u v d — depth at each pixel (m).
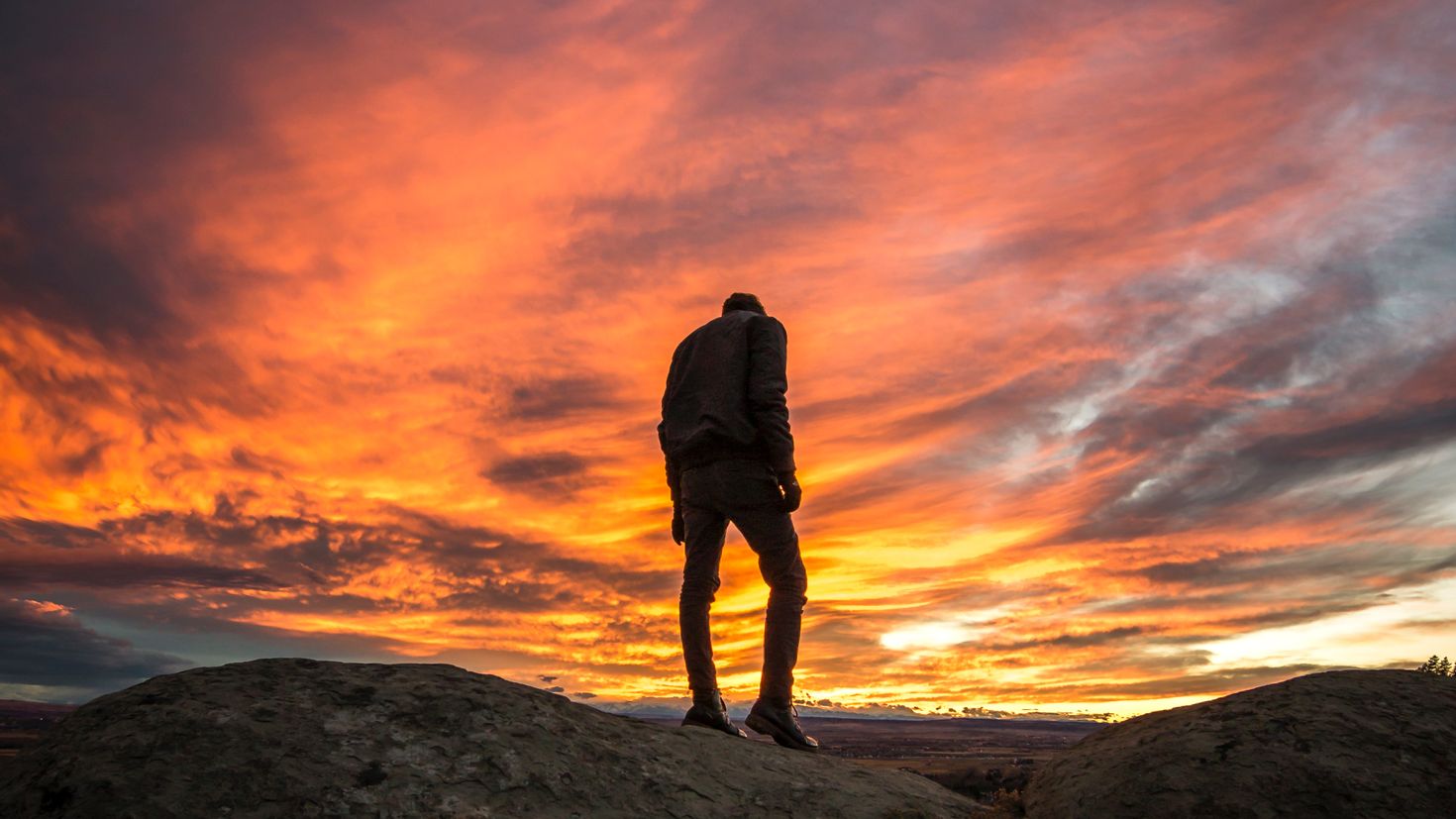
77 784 2.05
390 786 2.23
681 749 2.92
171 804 2.03
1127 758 2.54
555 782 2.43
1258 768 2.32
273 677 2.63
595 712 3.00
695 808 2.55
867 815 2.72
